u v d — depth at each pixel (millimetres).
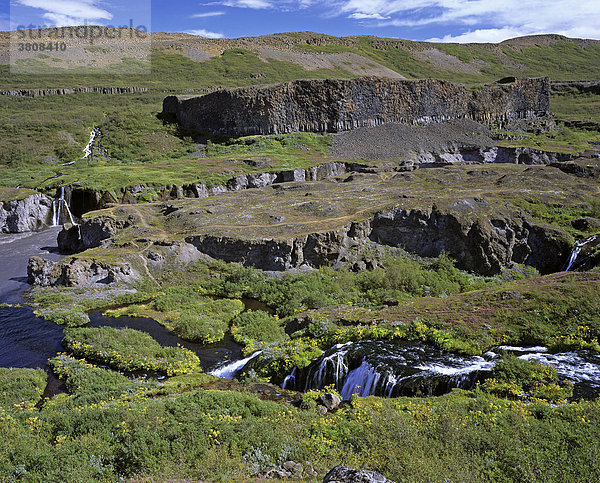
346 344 25422
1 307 35969
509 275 42562
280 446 15117
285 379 24422
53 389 23641
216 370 26203
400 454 14156
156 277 41219
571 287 27812
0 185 68688
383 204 50469
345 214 48656
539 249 44094
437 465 13445
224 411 17328
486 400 17688
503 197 52156
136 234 47469
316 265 42781
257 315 33469
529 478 12633
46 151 89375
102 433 15516
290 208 52406
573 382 19516
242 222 47969
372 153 94438
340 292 37344
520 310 26344
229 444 15133
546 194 53812
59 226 65000
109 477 13359
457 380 20547
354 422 16844
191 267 42344
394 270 40031
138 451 14305
